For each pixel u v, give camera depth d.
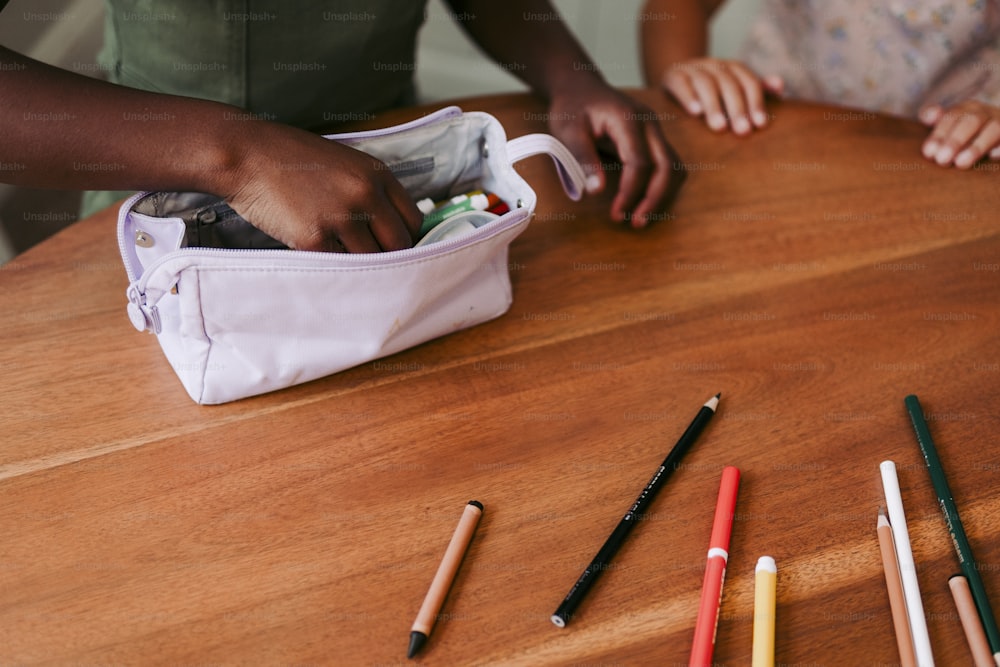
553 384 0.63
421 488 0.55
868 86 1.21
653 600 0.49
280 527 0.52
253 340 0.58
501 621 0.48
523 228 0.63
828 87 1.24
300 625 0.47
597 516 0.54
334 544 0.51
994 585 0.51
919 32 1.14
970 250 0.77
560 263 0.75
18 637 0.46
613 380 0.64
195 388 0.59
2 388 0.60
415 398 0.61
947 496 0.55
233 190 0.57
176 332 0.58
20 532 0.51
